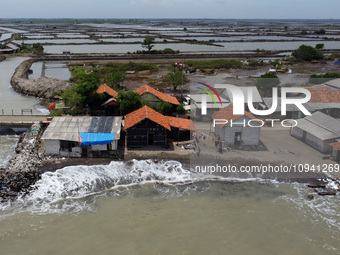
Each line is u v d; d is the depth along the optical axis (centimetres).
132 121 3391
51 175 2802
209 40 16475
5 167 2969
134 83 6888
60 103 5169
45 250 1953
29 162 2891
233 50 12900
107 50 12988
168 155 3159
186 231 2072
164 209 2284
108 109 4362
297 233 2014
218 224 2089
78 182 2688
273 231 2025
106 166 2948
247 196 2297
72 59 10356
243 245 1941
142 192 2525
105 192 2545
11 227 2153
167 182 2645
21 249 1959
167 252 1908
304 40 17100
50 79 6419
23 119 4025
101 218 2228
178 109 4188
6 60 10419
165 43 15500
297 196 2298
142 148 3325
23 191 2598
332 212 2183
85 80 4569
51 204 2409
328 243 1942
